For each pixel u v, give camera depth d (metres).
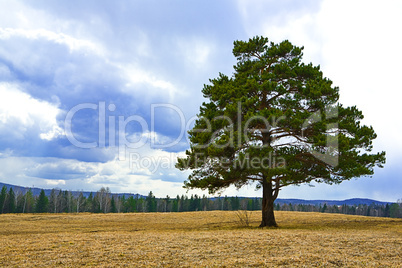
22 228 27.88
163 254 11.06
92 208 97.56
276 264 9.59
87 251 11.73
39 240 14.98
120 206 104.31
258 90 21.62
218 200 120.19
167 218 38.03
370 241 13.62
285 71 22.92
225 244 12.94
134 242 13.75
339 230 19.17
